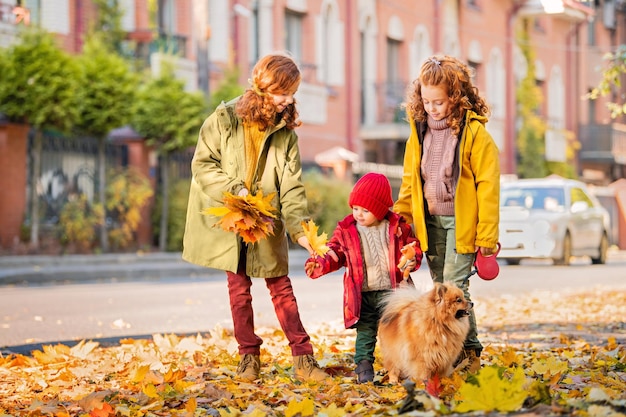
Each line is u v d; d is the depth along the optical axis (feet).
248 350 20.13
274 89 19.19
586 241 72.38
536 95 148.87
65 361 24.20
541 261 79.66
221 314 37.11
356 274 18.95
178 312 37.81
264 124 19.53
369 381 18.93
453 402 15.23
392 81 121.90
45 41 65.00
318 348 25.00
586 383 18.79
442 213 19.74
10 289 50.11
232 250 19.39
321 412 15.84
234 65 87.56
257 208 18.17
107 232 74.02
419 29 125.08
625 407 14.10
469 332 19.61
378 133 112.78
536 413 13.17
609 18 168.96
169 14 91.97
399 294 18.06
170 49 83.61
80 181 73.41
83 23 82.12
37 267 60.44
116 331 31.55
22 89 63.57
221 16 95.20
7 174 66.23
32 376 21.71
